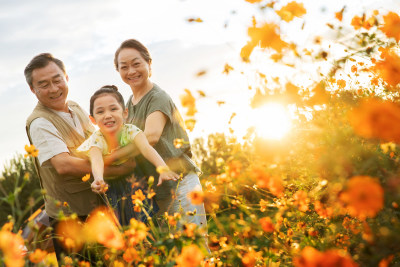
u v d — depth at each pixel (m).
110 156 2.52
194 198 1.51
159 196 2.56
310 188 1.72
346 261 1.05
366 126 0.89
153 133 2.60
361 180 0.92
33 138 2.57
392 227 1.14
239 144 1.44
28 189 5.92
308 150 1.28
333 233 1.46
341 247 1.42
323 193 1.40
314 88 1.34
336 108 1.45
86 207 2.49
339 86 1.67
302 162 1.36
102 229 1.55
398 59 1.26
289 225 1.87
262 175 1.32
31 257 1.43
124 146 2.59
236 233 1.64
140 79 2.84
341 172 1.12
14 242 1.35
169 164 2.64
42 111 2.68
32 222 1.52
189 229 1.60
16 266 1.33
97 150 2.54
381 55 1.34
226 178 1.47
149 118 2.67
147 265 1.56
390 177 1.06
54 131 2.58
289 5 1.21
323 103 1.35
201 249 1.58
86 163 2.51
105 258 1.80
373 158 1.08
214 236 1.74
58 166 2.46
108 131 2.60
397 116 0.87
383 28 1.33
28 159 6.48
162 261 1.65
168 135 2.72
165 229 1.97
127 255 1.57
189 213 1.74
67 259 1.63
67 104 2.86
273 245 1.63
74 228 1.80
